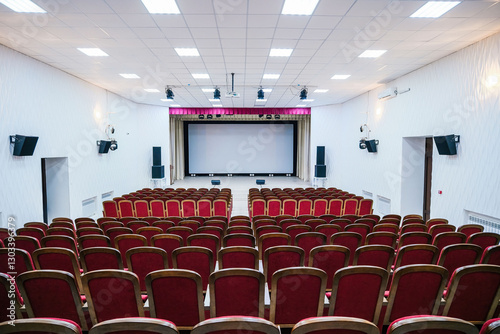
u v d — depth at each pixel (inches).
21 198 289.1
